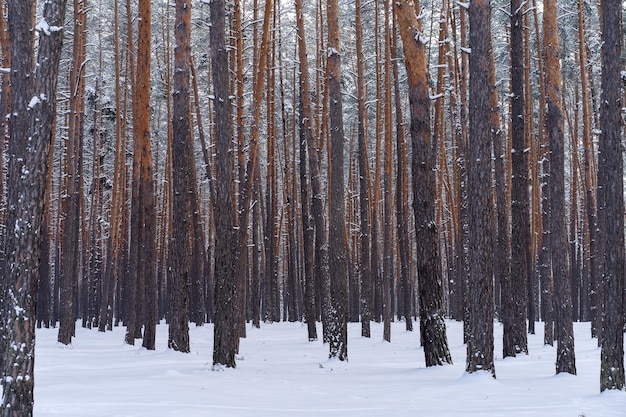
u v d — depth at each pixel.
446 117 45.09
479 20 12.90
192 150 32.53
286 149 39.41
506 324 18.78
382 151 46.97
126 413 8.05
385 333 26.30
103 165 43.47
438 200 36.38
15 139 11.27
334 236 18.19
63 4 7.54
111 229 33.66
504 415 8.41
